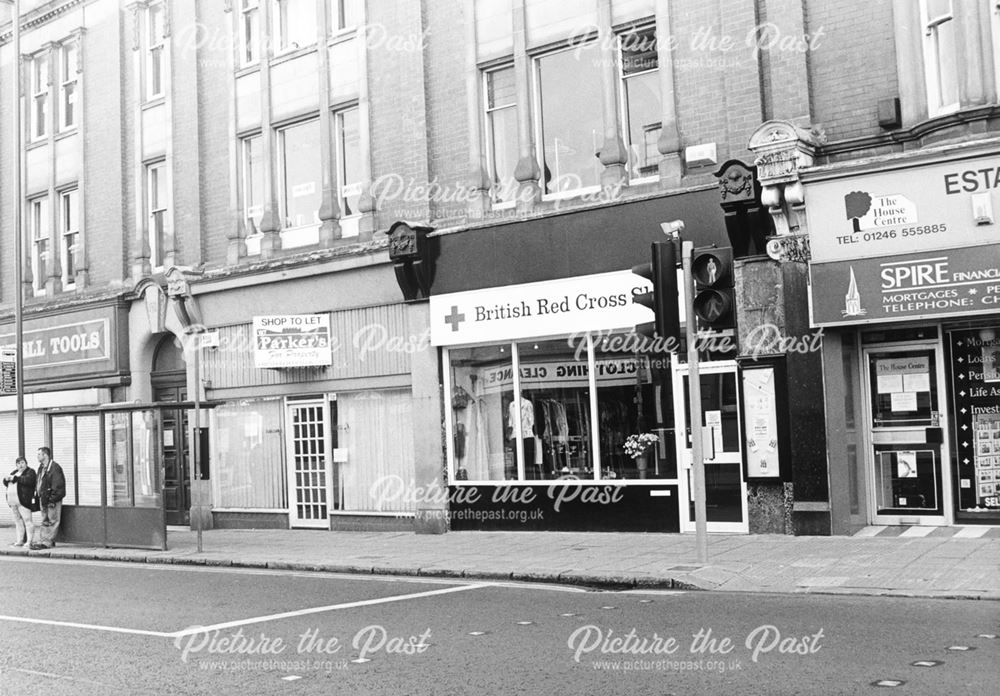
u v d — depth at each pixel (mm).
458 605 10906
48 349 25281
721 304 12023
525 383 17375
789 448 14555
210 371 21922
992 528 13789
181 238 22844
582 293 16422
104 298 23844
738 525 15148
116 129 24406
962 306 13203
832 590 10617
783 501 14617
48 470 19344
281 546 17531
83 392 24422
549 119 17391
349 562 14695
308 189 20844
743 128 15117
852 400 14820
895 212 13578
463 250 17750
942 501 14359
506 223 17250
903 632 8445
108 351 23719
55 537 19516
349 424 19781
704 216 15305
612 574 12086
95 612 11375
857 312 13844
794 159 14023
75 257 25578
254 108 21516
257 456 21250
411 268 18203
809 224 14164
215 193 22328
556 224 16719
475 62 18094
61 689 7699
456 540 16828
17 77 22922
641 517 16000
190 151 22688
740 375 15094
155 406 17812
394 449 19141
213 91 22406
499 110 18062
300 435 20562
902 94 13859
